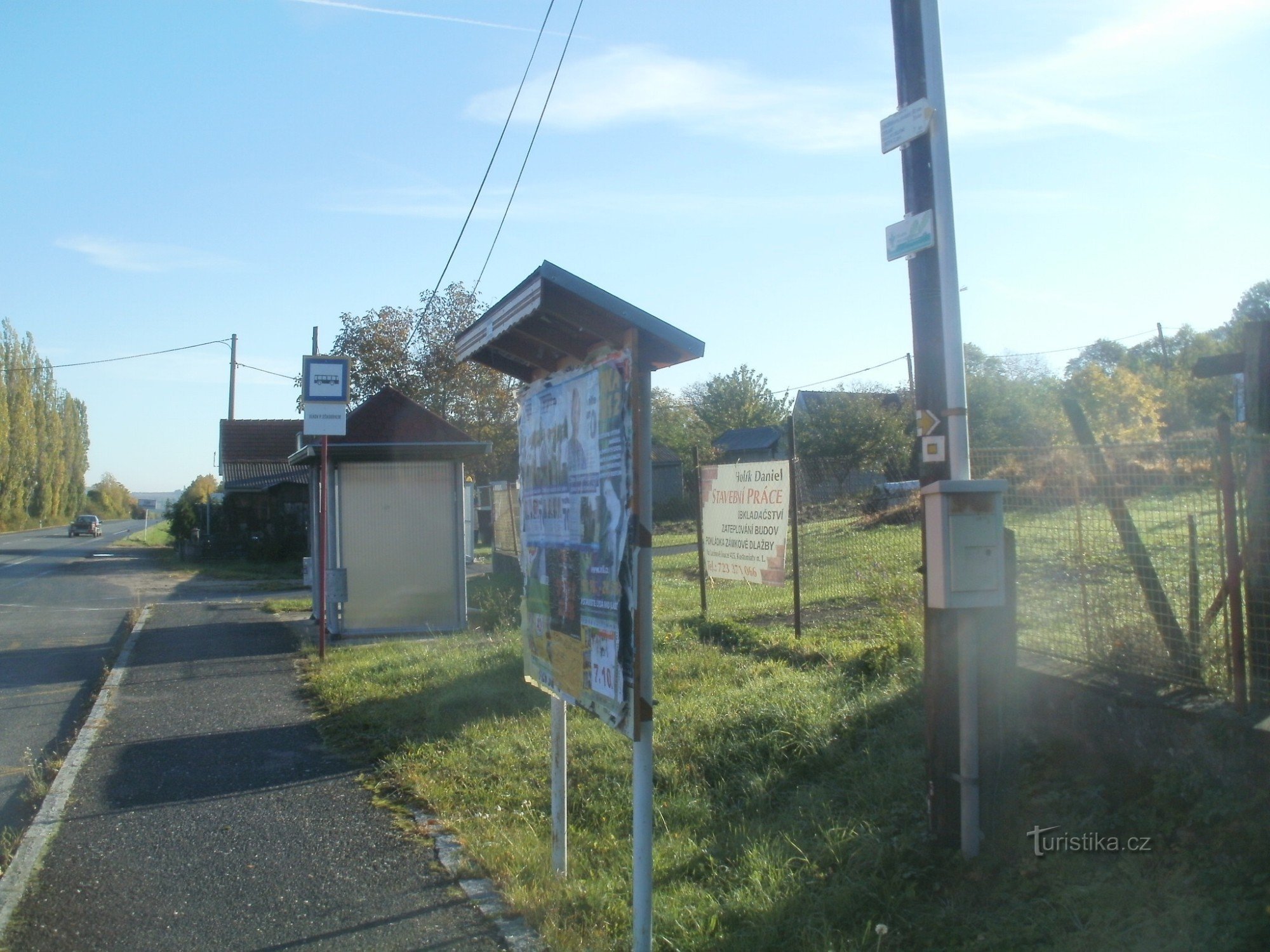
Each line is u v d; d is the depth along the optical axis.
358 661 11.09
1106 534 5.34
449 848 5.40
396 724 8.03
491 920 4.52
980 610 4.52
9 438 74.69
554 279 3.65
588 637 4.14
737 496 10.39
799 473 15.28
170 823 6.00
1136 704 4.75
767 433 45.09
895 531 15.29
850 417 32.09
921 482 4.68
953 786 4.55
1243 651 4.43
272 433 40.03
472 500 24.61
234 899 4.88
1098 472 5.37
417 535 13.42
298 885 5.01
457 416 27.36
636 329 3.71
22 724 9.05
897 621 8.34
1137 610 5.15
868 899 4.26
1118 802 4.61
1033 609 5.72
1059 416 23.23
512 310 4.25
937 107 4.64
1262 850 3.86
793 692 7.01
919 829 4.76
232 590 23.45
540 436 4.83
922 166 4.68
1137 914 3.72
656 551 25.80
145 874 5.21
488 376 27.53
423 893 4.86
